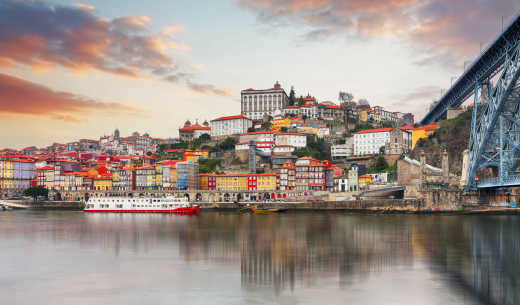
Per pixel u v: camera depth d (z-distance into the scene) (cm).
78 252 7988
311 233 10381
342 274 6019
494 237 9475
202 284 5584
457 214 16112
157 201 18312
